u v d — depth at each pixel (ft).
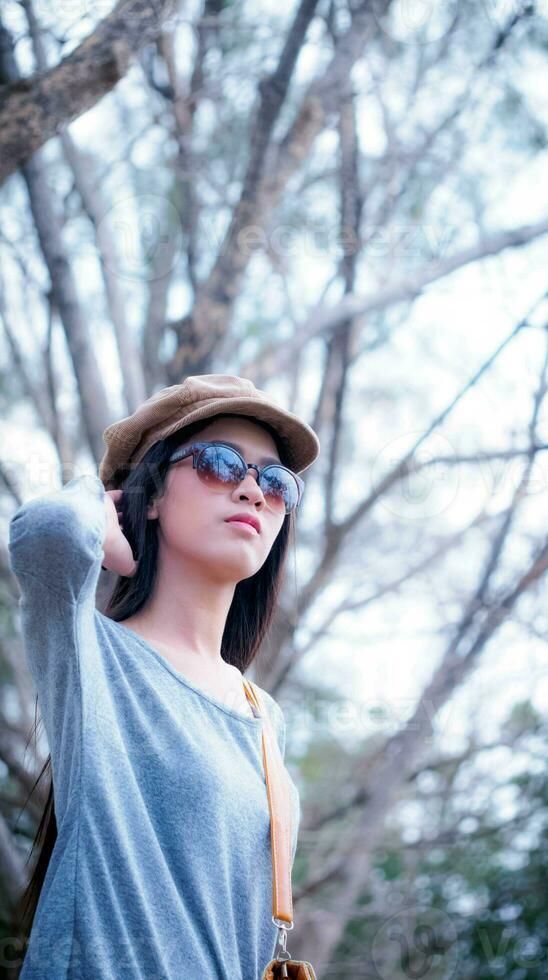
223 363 19.51
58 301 18.48
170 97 21.39
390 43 21.97
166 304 21.71
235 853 5.90
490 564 21.75
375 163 22.99
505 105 23.02
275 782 6.31
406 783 23.02
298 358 23.00
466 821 25.00
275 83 18.69
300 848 23.32
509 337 17.46
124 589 6.84
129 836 5.48
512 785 24.99
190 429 6.79
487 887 25.61
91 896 5.24
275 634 17.34
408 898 24.80
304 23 18.33
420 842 24.63
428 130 23.16
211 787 5.81
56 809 5.68
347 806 22.22
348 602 21.95
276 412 6.81
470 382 18.01
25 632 5.70
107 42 12.39
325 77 19.40
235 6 21.29
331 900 21.45
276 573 7.70
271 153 20.40
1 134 11.71
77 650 5.53
